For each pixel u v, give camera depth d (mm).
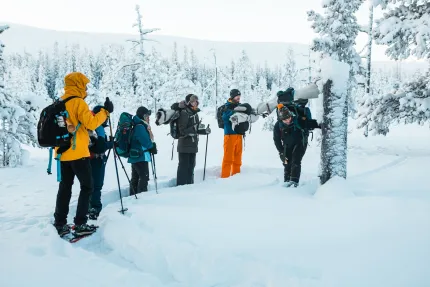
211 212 4570
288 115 5785
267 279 3074
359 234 3496
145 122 6543
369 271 2918
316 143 12586
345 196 4656
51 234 4406
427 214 3656
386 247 3193
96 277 3410
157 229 4152
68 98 4453
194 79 84750
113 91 40969
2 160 11633
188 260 3490
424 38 9031
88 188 4613
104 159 5441
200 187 6453
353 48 9703
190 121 7168
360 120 10898
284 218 4148
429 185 5422
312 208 4445
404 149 10953
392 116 10523
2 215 5398
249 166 8492
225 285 3199
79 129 4500
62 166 4594
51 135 4289
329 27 8570
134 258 3885
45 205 5996
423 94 9945
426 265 2893
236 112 7398
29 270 3527
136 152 6410
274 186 6004
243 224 4074
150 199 5594
